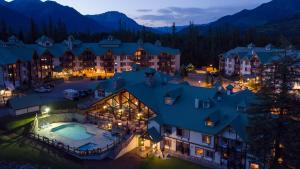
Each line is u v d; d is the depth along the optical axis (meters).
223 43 172.38
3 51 88.56
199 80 109.75
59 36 161.25
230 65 128.50
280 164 34.25
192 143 50.44
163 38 175.25
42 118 62.69
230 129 46.50
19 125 59.06
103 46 122.31
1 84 84.25
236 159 45.94
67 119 66.62
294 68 33.53
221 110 51.06
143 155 50.44
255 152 35.75
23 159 46.38
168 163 48.22
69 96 76.94
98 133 58.78
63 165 45.78
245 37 173.00
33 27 149.62
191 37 167.88
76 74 117.81
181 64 149.75
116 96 62.22
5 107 67.94
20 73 92.94
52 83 96.44
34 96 71.38
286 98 32.78
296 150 32.12
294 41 141.38
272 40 169.00
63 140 55.06
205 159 49.34
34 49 102.88
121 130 56.84
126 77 73.19
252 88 93.12
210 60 149.00
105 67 120.06
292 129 32.38
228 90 66.00
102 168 45.91
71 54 117.19
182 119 52.44
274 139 33.78
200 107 53.56
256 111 35.50
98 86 73.62
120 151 50.06
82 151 48.91
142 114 59.28
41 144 52.78
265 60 108.69
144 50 122.25
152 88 63.16
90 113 66.00
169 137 53.19
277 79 33.97
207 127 48.69
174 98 56.88
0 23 191.62
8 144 51.38
